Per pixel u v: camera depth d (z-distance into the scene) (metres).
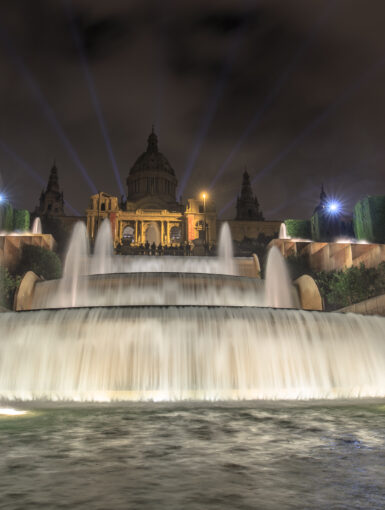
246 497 4.57
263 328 13.55
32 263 33.16
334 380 13.62
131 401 11.67
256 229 126.56
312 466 5.75
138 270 36.72
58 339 13.25
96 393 12.57
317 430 8.04
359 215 41.34
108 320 13.27
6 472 5.48
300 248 36.94
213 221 118.81
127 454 6.39
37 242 37.09
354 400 11.85
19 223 50.53
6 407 10.73
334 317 14.35
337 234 53.59
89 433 7.80
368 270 26.30
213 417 9.34
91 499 4.51
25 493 4.70
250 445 6.94
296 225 57.97
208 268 37.00
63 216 116.00
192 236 116.50
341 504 4.38
